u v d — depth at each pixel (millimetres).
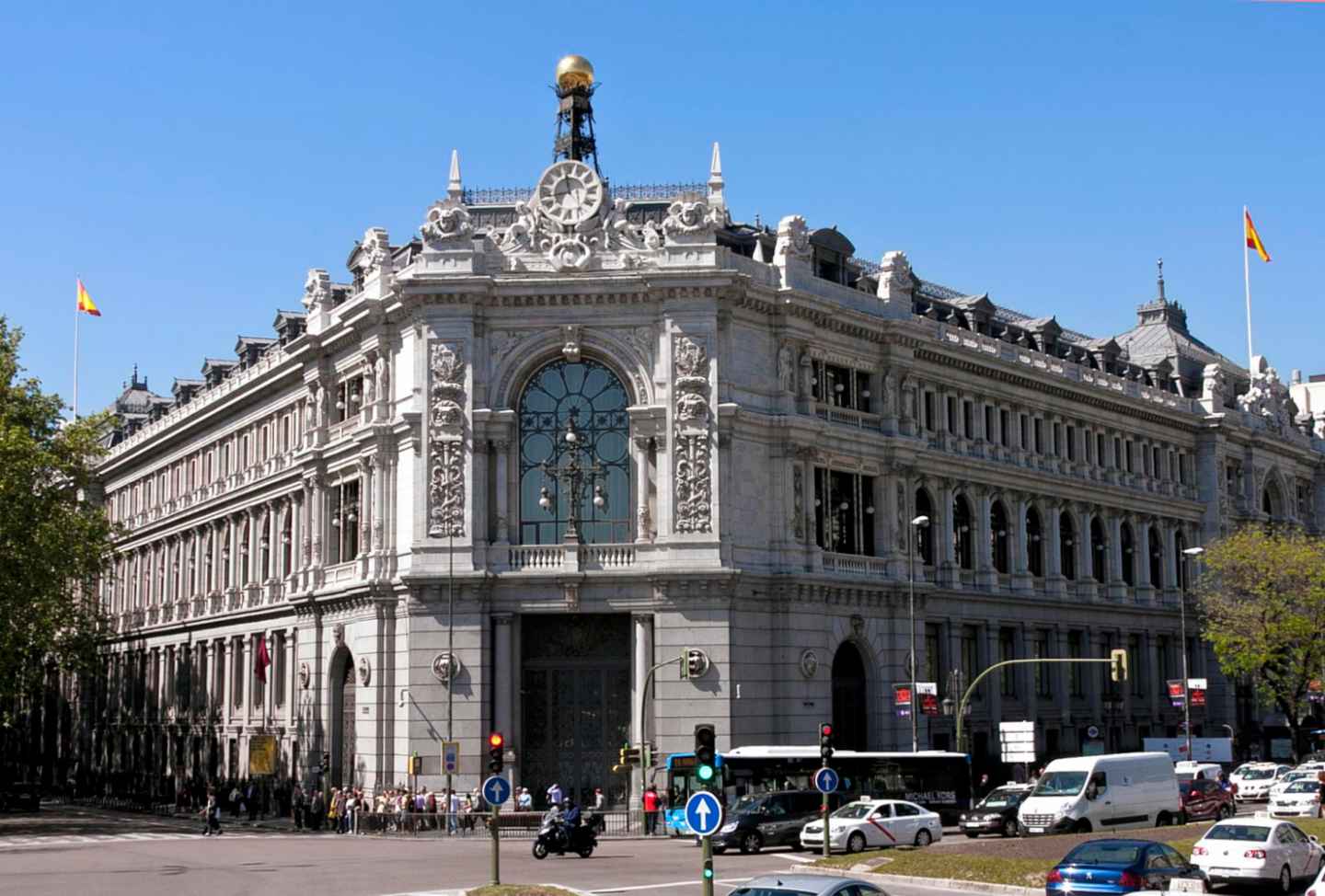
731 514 76500
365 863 56094
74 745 139750
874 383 87938
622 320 77438
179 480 119938
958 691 82750
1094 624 105438
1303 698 104250
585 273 77312
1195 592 116062
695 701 74125
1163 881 38781
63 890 46812
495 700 75188
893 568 85875
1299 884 45625
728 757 68562
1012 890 44625
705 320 76688
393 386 82250
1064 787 64000
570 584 75125
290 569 94875
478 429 76625
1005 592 96375
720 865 54625
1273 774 89375
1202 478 120625
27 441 89875
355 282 91375
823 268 86875
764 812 62094
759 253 82312
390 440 81125
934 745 88438
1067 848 52938
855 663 83875
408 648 76875
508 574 75438
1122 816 64625
